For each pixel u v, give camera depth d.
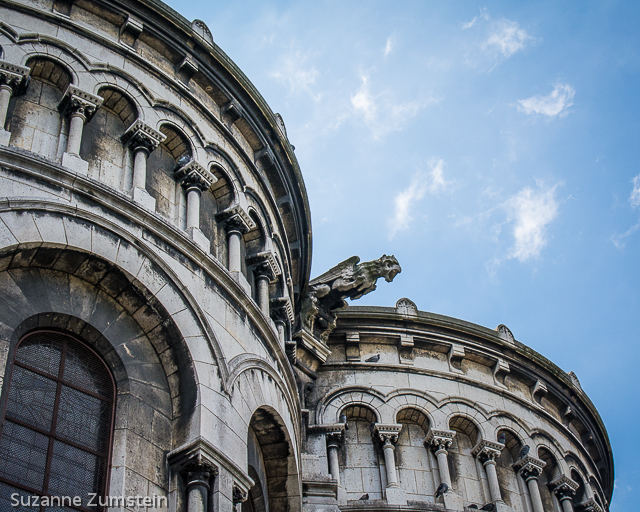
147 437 19.25
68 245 19.50
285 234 28.97
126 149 23.16
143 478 18.62
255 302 24.97
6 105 21.08
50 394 18.67
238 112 27.23
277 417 22.95
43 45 22.92
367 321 34.22
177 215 23.44
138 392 19.70
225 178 25.64
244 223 25.19
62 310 19.50
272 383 23.12
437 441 31.75
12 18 22.83
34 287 19.31
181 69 26.23
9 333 18.22
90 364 19.66
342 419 31.73
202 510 18.39
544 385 36.12
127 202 21.11
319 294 32.25
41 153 21.33
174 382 20.36
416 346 34.53
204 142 25.30
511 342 35.75
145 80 24.69
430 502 30.50
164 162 24.22
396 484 30.30
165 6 26.05
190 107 25.72
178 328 20.55
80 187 20.45
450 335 34.91
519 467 32.94
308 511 26.41
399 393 32.81
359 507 29.41
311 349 31.89
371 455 31.41
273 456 23.83
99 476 18.42
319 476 27.20
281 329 26.58
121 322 20.41
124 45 24.84
